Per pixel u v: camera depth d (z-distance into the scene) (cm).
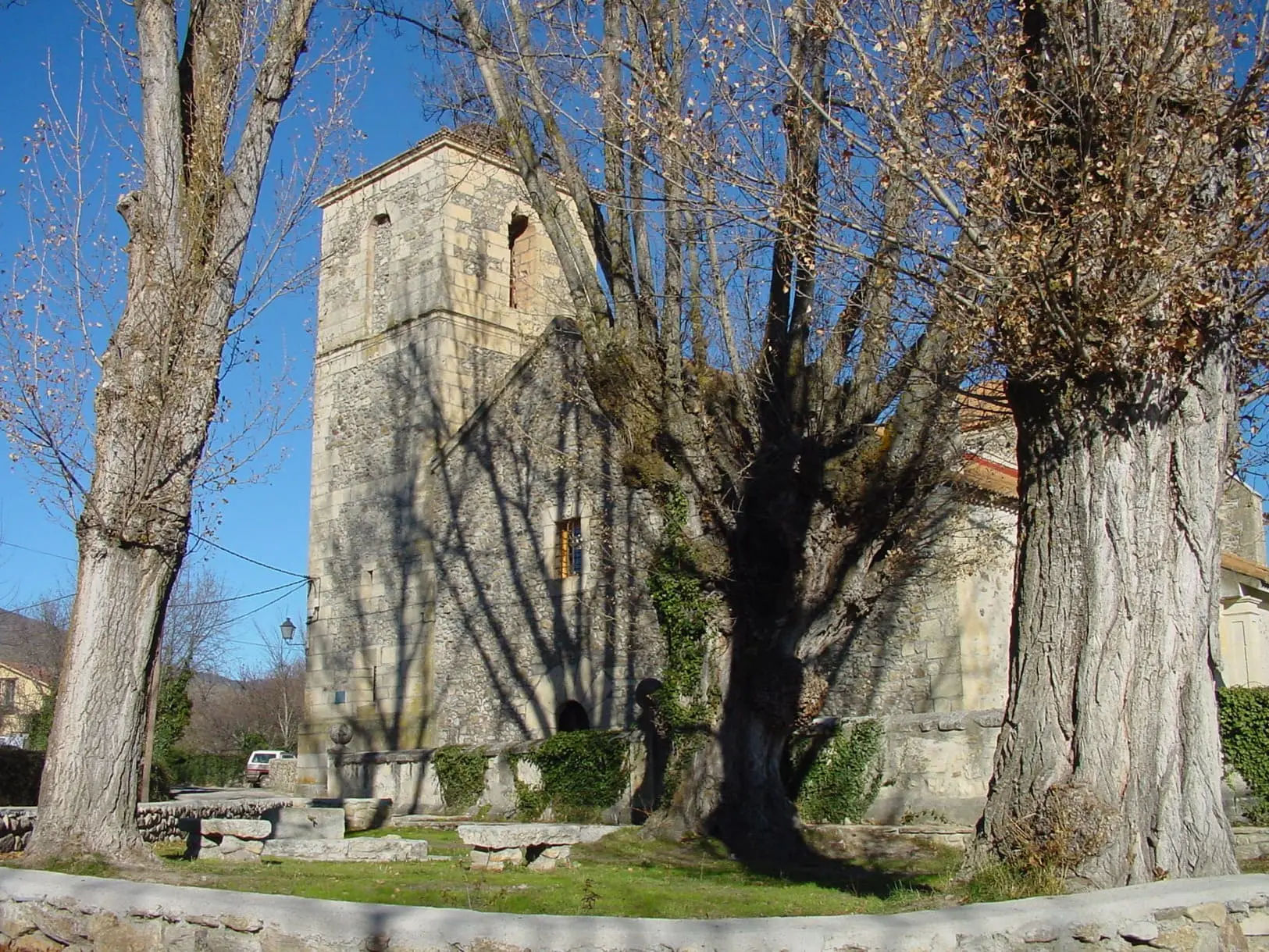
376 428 2681
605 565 2166
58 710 1004
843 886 949
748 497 1254
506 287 2742
